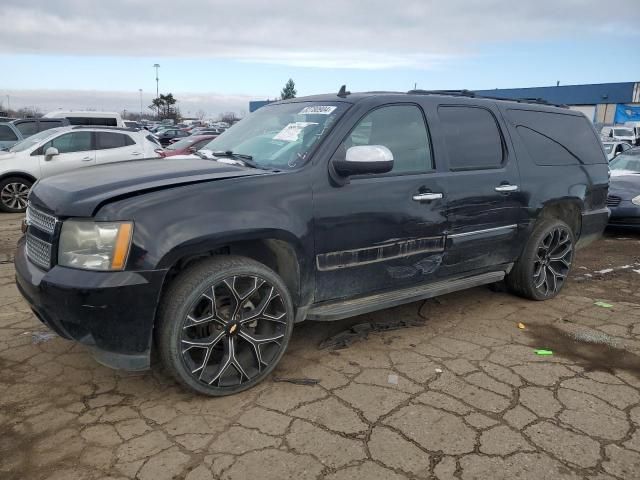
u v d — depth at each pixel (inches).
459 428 109.8
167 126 1756.9
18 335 154.0
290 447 102.9
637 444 105.4
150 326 109.3
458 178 154.9
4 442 103.8
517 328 165.2
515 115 179.6
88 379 129.1
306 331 160.2
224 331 118.2
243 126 168.9
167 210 109.5
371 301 142.7
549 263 190.5
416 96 156.1
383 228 139.1
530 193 175.3
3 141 518.9
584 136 203.6
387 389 125.5
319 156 131.2
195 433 107.2
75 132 426.6
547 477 95.3
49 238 113.0
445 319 172.1
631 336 160.4
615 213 313.3
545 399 122.0
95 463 97.8
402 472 96.0
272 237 120.3
